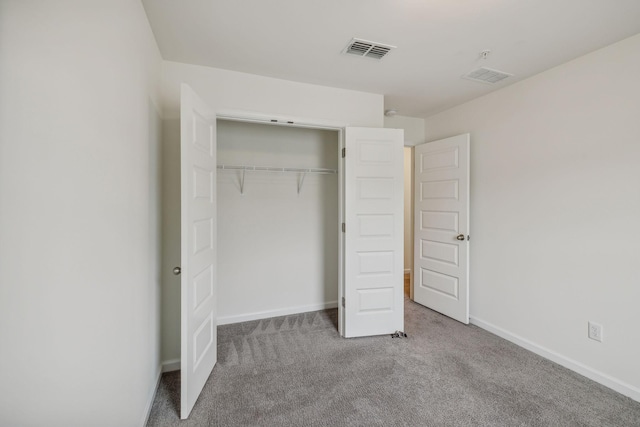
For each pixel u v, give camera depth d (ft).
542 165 7.81
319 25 5.81
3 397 2.24
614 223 6.37
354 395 6.09
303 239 10.67
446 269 10.54
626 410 5.69
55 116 2.63
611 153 6.42
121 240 4.01
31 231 2.42
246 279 9.93
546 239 7.71
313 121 8.57
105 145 3.48
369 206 8.80
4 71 2.19
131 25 4.43
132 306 4.50
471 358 7.63
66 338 2.81
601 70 6.59
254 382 6.51
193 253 5.61
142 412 5.07
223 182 9.58
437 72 7.87
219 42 6.42
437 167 10.89
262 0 5.06
